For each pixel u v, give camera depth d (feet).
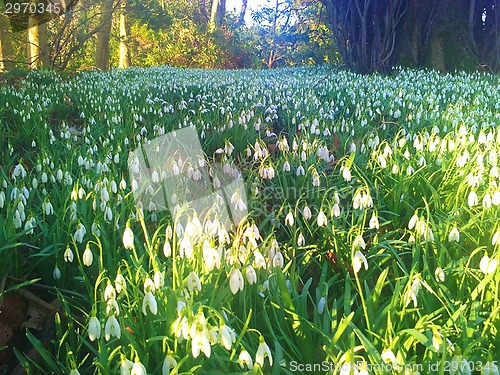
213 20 103.81
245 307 7.44
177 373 5.86
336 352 6.66
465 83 34.09
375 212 9.80
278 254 8.29
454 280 8.24
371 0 48.52
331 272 9.79
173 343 6.51
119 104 24.21
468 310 7.56
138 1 63.52
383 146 16.99
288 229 11.58
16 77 40.60
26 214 10.75
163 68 70.38
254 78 43.83
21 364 7.73
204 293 7.54
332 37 75.77
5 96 25.93
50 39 58.95
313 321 7.96
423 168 12.50
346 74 46.03
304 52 92.79
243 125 18.58
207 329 5.84
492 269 7.29
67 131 17.60
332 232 9.73
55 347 7.67
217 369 6.43
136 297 7.19
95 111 23.45
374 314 7.54
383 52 48.70
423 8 47.98
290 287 8.11
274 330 7.54
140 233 10.21
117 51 99.96
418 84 33.83
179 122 19.33
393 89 32.17
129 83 36.91
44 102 24.38
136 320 7.64
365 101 26.11
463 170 12.09
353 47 50.55
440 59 48.19
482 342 6.89
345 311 7.30
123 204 10.52
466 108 23.63
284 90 31.19
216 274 8.02
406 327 7.16
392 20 47.85
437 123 19.52
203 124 19.24
